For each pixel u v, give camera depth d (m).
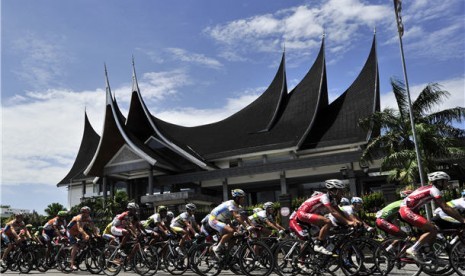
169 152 36.66
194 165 35.97
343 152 32.31
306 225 7.67
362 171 30.47
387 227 7.56
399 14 17.19
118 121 33.38
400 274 7.95
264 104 42.81
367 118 20.56
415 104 19.48
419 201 7.06
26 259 11.99
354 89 39.12
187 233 9.84
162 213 10.23
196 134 43.50
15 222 12.59
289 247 7.84
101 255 9.97
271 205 10.13
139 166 33.16
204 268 8.66
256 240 8.08
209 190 36.19
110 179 35.88
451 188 17.98
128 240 9.80
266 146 35.41
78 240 10.62
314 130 37.03
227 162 36.97
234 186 35.69
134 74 37.91
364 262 7.19
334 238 7.39
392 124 19.67
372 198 18.77
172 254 9.48
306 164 30.86
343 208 9.07
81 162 50.09
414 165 18.05
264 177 32.84
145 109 36.84
